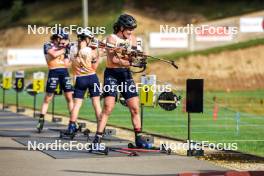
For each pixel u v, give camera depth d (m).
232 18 139.62
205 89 106.38
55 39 34.97
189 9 153.88
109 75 27.53
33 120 42.44
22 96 71.75
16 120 42.31
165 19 149.12
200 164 24.50
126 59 27.45
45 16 162.88
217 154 27.89
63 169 22.97
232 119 49.06
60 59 35.03
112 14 148.88
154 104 31.66
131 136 34.50
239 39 124.38
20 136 32.91
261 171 21.77
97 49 31.59
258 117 52.31
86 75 31.66
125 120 44.62
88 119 44.62
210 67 116.62
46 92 34.75
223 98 78.81
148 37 116.56
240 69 117.00
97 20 146.00
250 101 75.44
